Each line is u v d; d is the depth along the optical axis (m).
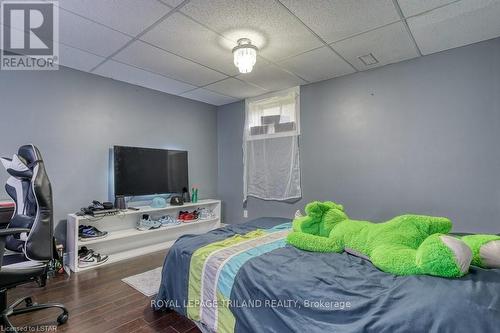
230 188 4.59
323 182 3.48
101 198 3.29
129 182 3.39
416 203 2.78
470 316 0.97
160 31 2.28
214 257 1.71
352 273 1.43
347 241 1.75
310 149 3.60
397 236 1.58
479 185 2.44
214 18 2.08
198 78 3.41
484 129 2.42
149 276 2.69
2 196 2.55
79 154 3.12
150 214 3.72
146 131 3.76
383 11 1.99
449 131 2.60
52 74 2.92
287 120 3.82
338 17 2.07
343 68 3.08
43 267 1.68
